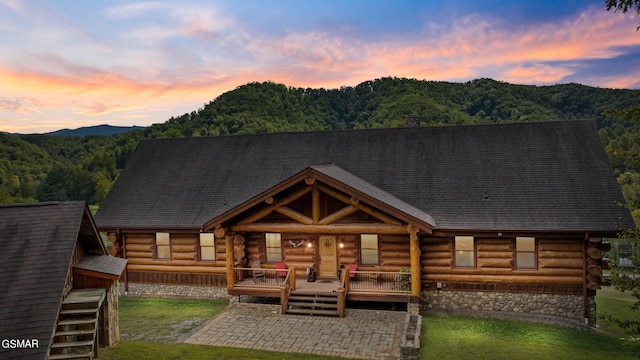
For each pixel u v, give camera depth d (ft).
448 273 60.64
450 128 74.90
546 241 58.34
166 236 70.33
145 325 55.16
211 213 68.64
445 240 60.80
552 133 69.72
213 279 68.23
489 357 44.09
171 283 69.87
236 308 60.39
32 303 32.71
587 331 54.03
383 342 47.70
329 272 64.69
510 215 59.41
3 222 38.45
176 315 59.31
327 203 60.64
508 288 59.31
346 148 75.87
